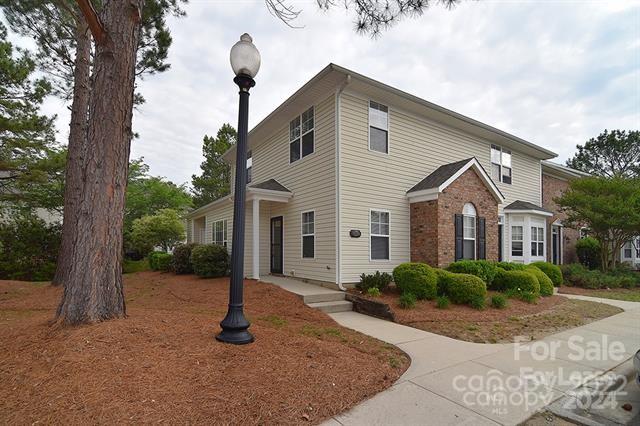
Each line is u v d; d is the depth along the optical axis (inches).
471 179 406.9
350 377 138.3
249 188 414.3
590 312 308.3
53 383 107.9
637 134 1202.6
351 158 366.3
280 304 289.1
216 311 260.5
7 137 488.4
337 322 255.1
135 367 120.1
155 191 997.2
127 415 95.4
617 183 502.9
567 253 662.5
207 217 616.1
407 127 418.6
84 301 152.6
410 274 309.4
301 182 419.8
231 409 104.3
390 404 122.0
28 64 442.6
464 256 392.8
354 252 361.4
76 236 158.6
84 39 397.4
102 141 162.7
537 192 604.7
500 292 356.2
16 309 270.2
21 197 551.5
